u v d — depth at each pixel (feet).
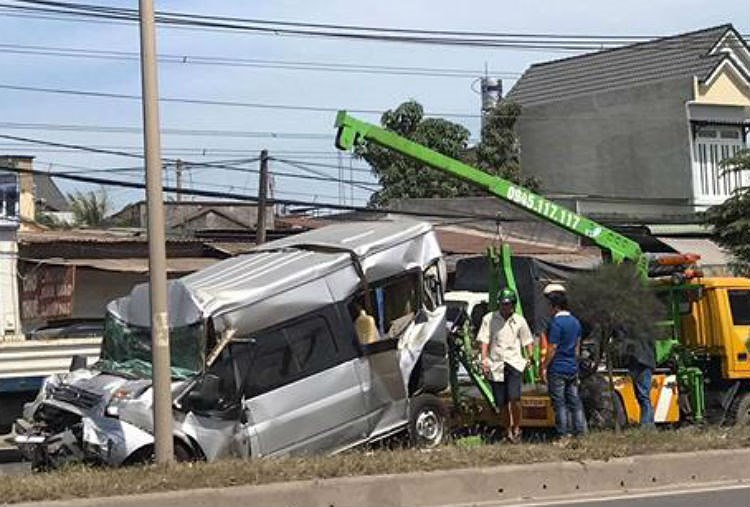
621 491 31.48
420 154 48.42
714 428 39.73
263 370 36.60
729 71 112.68
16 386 57.98
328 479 28.25
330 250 39.88
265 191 80.33
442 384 41.19
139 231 90.84
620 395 45.09
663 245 81.56
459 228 103.50
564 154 121.90
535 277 52.16
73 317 78.38
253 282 37.76
